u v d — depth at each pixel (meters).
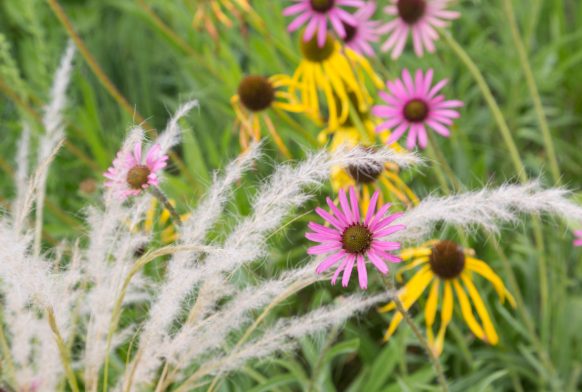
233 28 2.14
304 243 1.71
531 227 1.70
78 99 2.13
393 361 1.57
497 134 1.98
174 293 1.33
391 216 1.27
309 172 1.29
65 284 1.37
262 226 1.31
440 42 1.91
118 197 1.36
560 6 2.05
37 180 1.37
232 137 1.93
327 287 1.62
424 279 1.46
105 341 1.40
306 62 1.69
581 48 2.09
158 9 2.38
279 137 1.73
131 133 1.36
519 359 1.63
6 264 1.28
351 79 1.67
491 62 2.11
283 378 1.50
